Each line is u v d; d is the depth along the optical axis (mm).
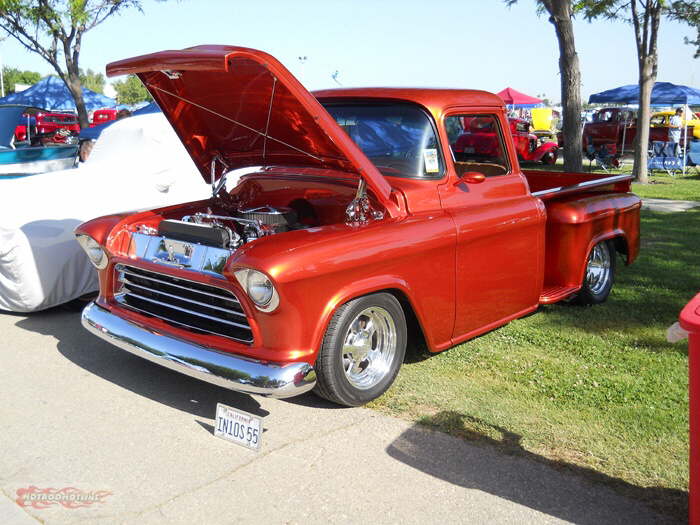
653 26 15336
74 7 14914
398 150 4207
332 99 4520
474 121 4453
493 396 3975
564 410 3803
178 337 3678
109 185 5988
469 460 3277
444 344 4207
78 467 3193
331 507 2898
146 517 2814
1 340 4910
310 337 3408
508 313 4656
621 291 6273
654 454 3336
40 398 3932
